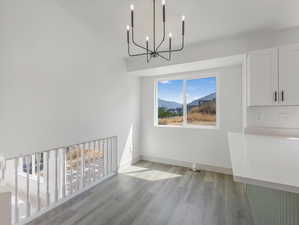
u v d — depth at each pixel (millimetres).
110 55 3268
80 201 2305
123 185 2812
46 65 2100
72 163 2559
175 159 3912
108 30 2637
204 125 3695
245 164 1134
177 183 2900
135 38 2855
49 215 1984
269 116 2533
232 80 3289
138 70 3635
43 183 2334
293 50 2213
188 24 2359
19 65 1824
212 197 2428
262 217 1341
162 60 3355
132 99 4027
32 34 1938
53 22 2164
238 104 3240
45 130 2100
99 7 2080
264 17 2162
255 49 2564
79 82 2578
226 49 2762
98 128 2969
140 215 2008
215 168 3475
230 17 2184
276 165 1105
